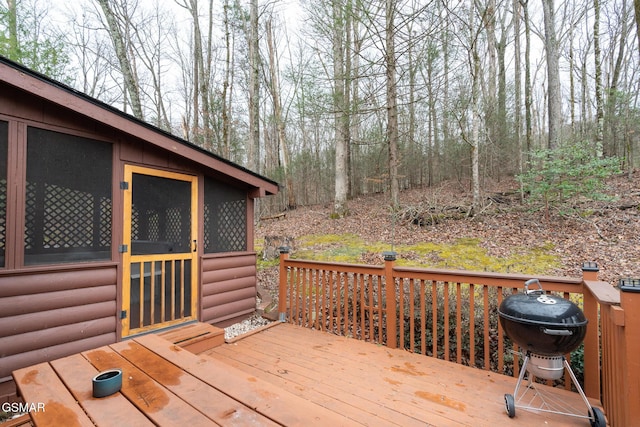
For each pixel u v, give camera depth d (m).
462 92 9.70
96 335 2.89
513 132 11.48
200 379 1.61
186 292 3.70
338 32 7.98
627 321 1.48
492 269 4.85
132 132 3.06
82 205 2.86
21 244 2.48
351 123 8.83
